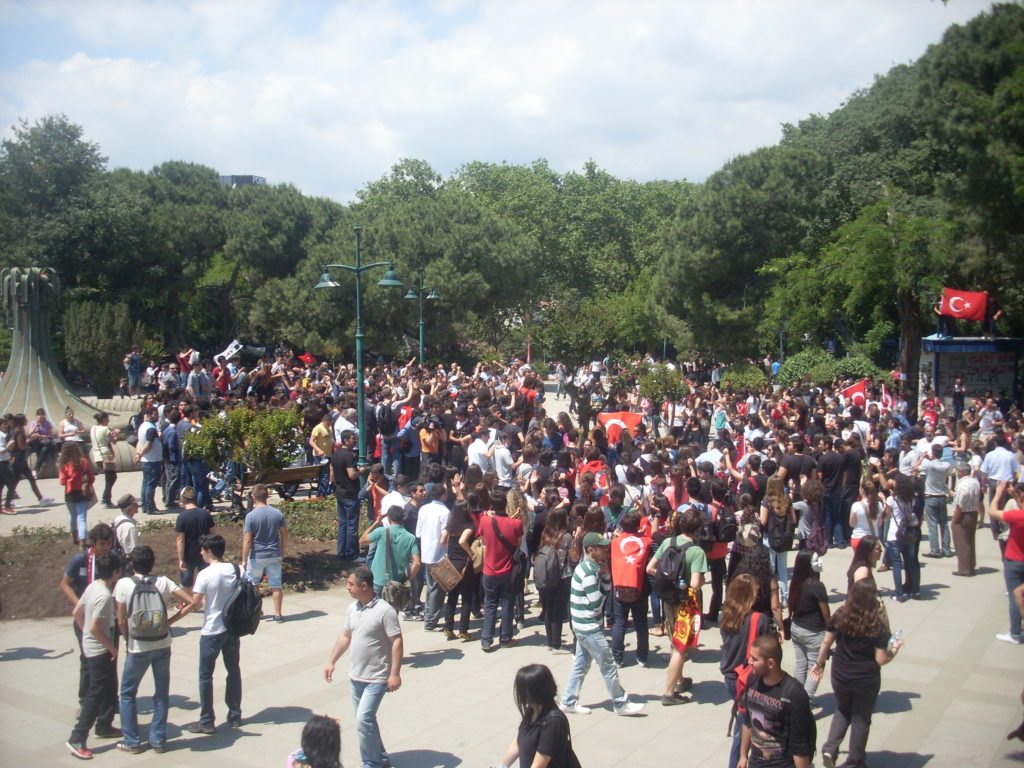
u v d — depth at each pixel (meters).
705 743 7.66
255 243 46.88
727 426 22.78
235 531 13.97
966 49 22.56
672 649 8.67
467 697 8.75
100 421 16.98
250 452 13.91
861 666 6.80
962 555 13.05
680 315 46.09
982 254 27.22
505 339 55.81
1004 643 10.17
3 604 11.31
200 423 15.54
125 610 7.55
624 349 57.25
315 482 18.44
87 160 44.44
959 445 17.38
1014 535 10.01
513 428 16.03
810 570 8.04
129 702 7.54
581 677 8.33
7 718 8.25
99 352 31.47
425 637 10.68
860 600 6.83
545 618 10.18
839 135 43.81
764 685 5.80
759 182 41.72
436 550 10.77
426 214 48.88
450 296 44.62
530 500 11.93
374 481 12.73
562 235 67.62
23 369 22.31
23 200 42.25
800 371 37.44
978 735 7.77
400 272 43.38
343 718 8.27
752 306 41.19
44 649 10.12
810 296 31.48
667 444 16.86
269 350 49.62
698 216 42.44
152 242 43.75
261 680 9.25
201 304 50.06
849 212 40.09
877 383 34.59
